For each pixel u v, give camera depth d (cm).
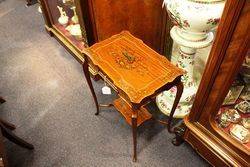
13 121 182
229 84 102
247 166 115
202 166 152
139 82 126
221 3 116
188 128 136
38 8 286
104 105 180
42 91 202
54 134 173
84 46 190
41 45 243
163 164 154
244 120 124
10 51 239
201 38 136
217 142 125
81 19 161
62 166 157
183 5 118
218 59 97
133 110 126
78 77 211
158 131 170
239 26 84
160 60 137
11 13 283
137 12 169
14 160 160
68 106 190
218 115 123
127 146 164
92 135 171
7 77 215
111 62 136
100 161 158
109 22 166
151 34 190
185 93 167
